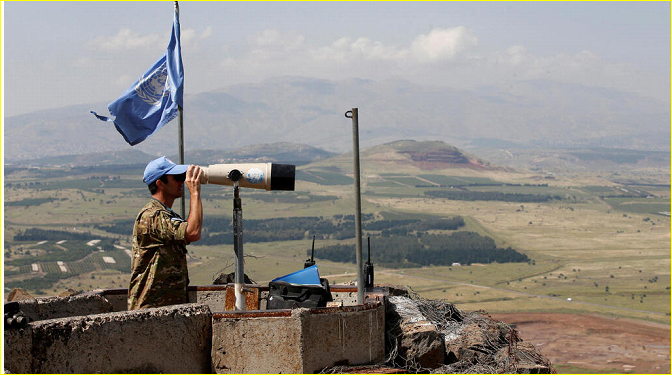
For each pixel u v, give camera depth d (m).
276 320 7.01
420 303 9.78
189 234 7.12
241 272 7.77
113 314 6.48
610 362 189.62
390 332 8.53
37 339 5.98
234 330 7.02
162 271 7.27
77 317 6.32
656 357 195.38
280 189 7.46
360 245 9.09
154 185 7.71
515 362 8.67
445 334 9.28
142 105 12.95
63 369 6.07
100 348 6.29
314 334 7.12
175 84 12.89
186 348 6.85
